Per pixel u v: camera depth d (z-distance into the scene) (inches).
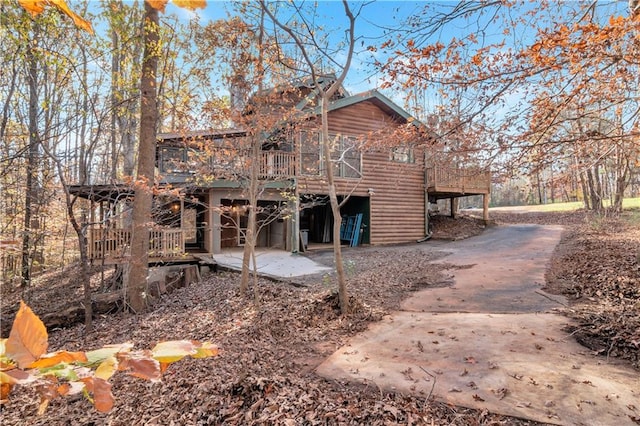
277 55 255.0
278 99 293.0
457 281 273.3
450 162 203.6
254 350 173.9
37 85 305.0
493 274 283.7
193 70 302.7
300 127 325.4
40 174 314.2
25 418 145.4
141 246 287.1
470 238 539.5
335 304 221.0
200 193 455.8
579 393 114.9
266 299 254.4
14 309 297.3
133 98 285.4
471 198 1259.8
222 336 198.7
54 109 283.7
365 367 145.6
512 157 173.9
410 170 556.7
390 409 114.6
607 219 498.9
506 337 161.8
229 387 136.8
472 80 148.6
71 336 246.5
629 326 159.8
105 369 23.2
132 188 286.8
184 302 287.1
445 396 119.3
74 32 240.7
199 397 136.1
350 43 185.3
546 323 175.5
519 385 121.7
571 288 226.4
